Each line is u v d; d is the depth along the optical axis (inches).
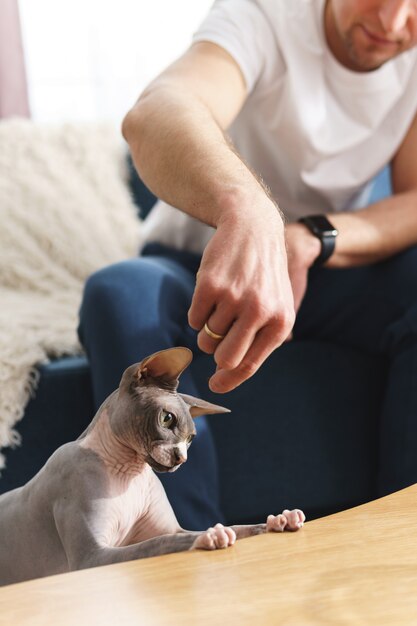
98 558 33.1
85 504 33.9
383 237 74.8
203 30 76.3
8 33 133.2
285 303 39.6
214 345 39.7
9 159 100.0
